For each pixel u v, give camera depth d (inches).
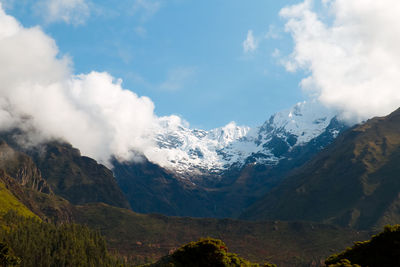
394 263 5718.5
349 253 6210.6
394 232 5880.9
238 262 6939.0
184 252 6540.4
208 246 6461.6
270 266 7391.7
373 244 6013.8
